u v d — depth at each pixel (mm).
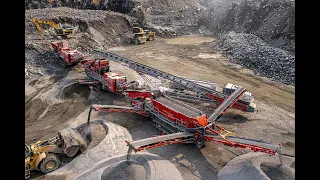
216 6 57844
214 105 21594
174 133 15062
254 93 23797
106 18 45312
